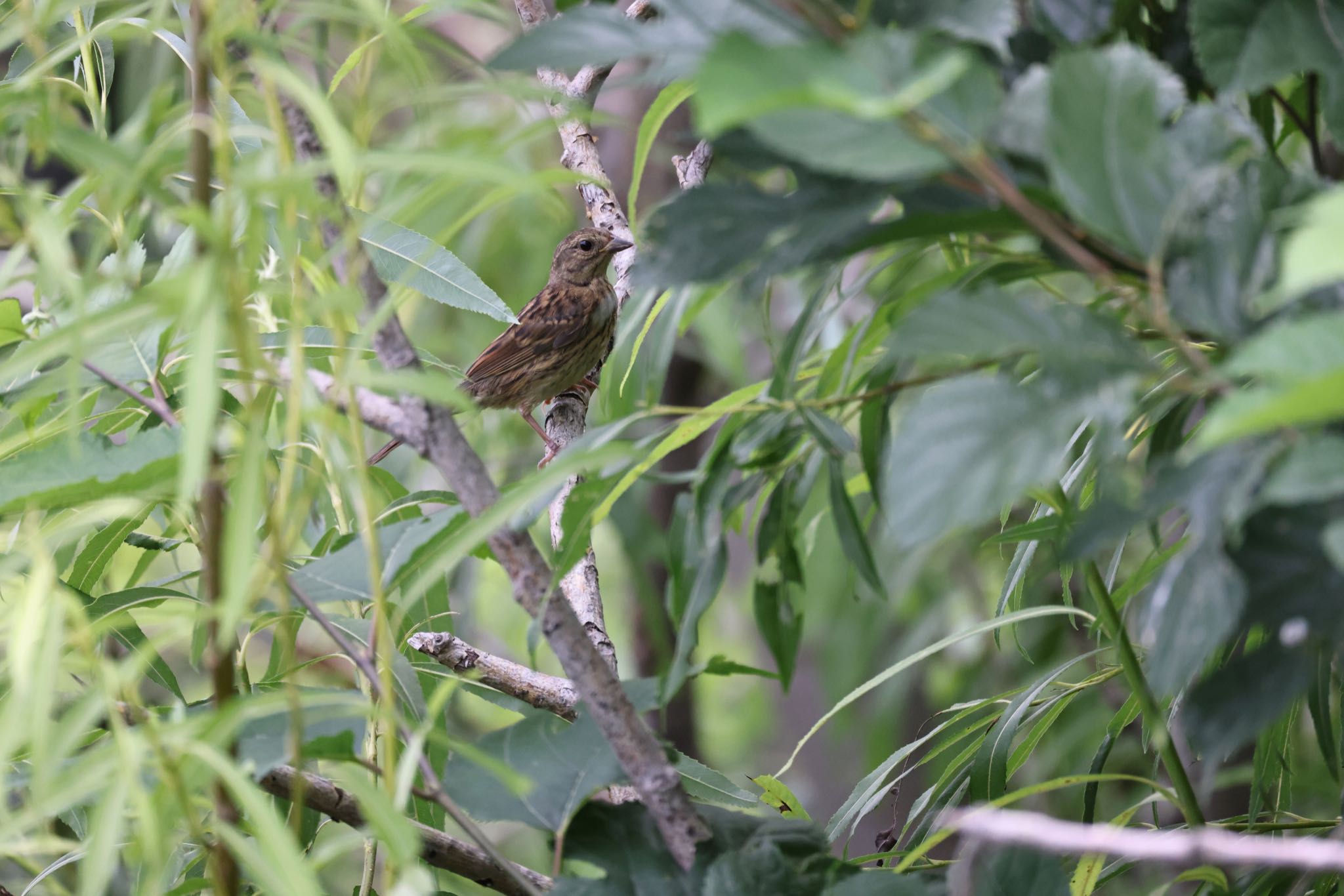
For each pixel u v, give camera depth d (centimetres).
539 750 365
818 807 1332
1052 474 233
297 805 301
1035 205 276
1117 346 248
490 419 1212
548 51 291
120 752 273
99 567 498
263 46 288
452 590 949
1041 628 999
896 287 363
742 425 358
